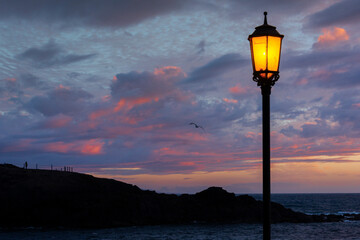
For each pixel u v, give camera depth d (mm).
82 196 64500
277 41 8734
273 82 8773
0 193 62750
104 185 70375
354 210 132500
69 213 61156
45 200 62906
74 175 71875
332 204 179125
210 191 73062
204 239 46625
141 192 72125
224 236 49500
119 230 55969
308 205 168875
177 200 69938
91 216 61000
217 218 67188
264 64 8672
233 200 71688
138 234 51438
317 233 54219
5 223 59688
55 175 70125
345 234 53188
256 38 8766
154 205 65688
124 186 72625
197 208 68062
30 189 64062
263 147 8609
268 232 8289
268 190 8406
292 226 64062
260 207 71562
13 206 61375
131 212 63031
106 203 63375
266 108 8695
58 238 47625
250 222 67062
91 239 46750
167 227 59594
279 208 76375
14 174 67438
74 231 54906
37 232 53688
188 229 57375
